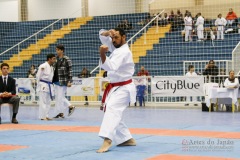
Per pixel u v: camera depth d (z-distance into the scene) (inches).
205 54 852.6
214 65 683.4
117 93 284.4
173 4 1090.7
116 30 285.3
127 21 1042.7
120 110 283.9
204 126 416.2
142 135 353.1
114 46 292.0
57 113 532.7
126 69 285.3
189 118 511.5
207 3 1052.5
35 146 302.2
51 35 1117.1
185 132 369.7
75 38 1072.8
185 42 909.2
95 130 395.9
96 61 967.6
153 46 940.0
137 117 530.3
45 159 253.4
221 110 635.5
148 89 724.7
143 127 411.5
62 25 1142.3
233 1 1019.9
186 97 713.0
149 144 305.6
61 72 513.3
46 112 512.7
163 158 251.6
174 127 409.7
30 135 364.2
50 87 514.0
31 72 882.1
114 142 314.8
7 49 1145.4
